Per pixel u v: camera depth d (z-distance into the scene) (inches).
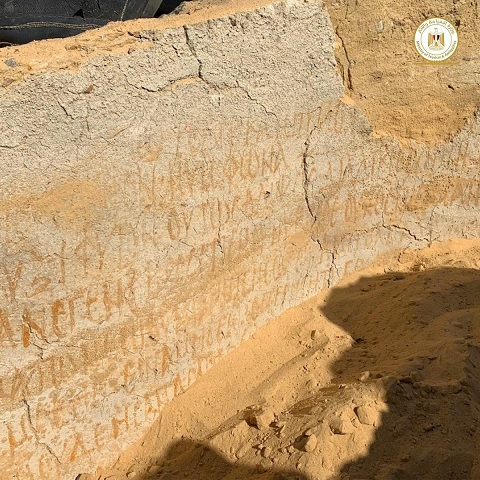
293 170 142.3
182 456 124.7
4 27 142.7
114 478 123.3
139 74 111.3
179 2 184.1
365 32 145.7
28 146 102.1
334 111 144.5
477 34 159.3
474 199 175.2
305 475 108.3
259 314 146.8
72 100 104.7
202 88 120.3
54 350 114.0
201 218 128.2
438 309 148.1
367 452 110.9
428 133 163.2
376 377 125.6
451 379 124.3
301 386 132.3
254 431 122.3
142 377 127.9
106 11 163.5
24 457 115.4
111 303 119.0
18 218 103.7
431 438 114.2
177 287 128.3
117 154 112.3
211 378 137.7
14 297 106.7
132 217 117.2
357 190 156.9
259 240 141.1
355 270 165.9
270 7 125.0
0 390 109.3
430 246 175.3
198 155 123.8
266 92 130.3
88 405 121.3
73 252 111.2
